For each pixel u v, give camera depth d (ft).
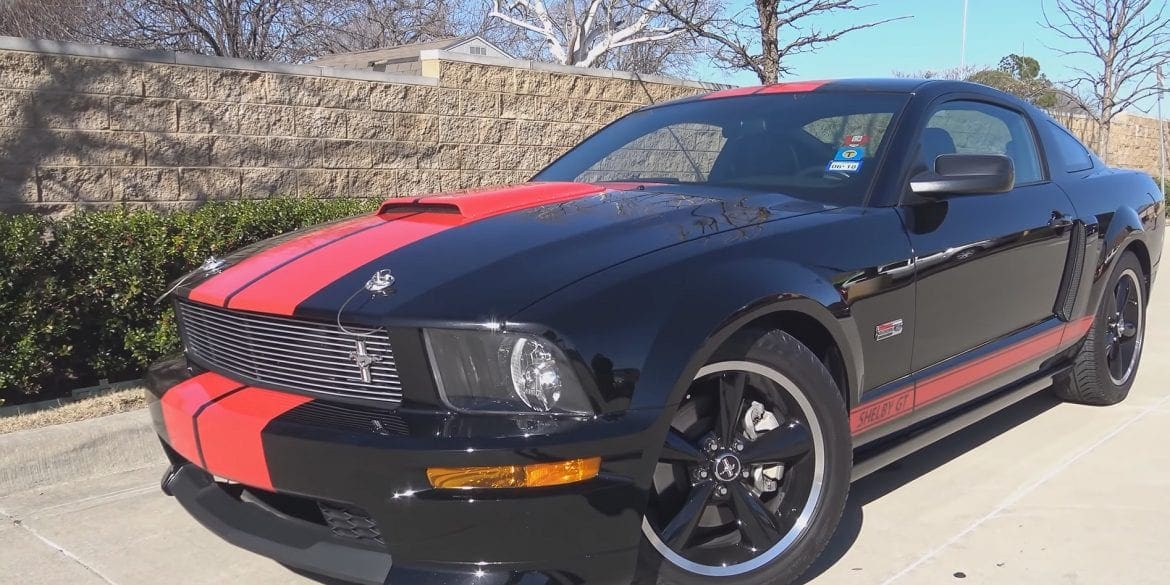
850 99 12.22
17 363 14.32
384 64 40.45
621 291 7.86
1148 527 11.09
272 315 8.43
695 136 12.74
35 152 20.62
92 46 21.18
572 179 12.94
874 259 9.86
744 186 11.30
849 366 9.58
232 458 8.27
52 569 10.32
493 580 7.38
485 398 7.49
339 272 8.64
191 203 23.09
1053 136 14.60
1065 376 14.98
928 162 11.43
